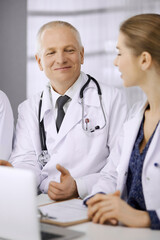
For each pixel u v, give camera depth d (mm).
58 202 1339
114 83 4492
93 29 4543
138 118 1342
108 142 1824
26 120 1913
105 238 977
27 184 907
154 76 1217
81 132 1794
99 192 1296
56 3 4531
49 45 1766
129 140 1332
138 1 4426
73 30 1831
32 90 4500
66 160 1779
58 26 1801
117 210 1076
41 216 1137
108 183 1385
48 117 1858
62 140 1801
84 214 1184
